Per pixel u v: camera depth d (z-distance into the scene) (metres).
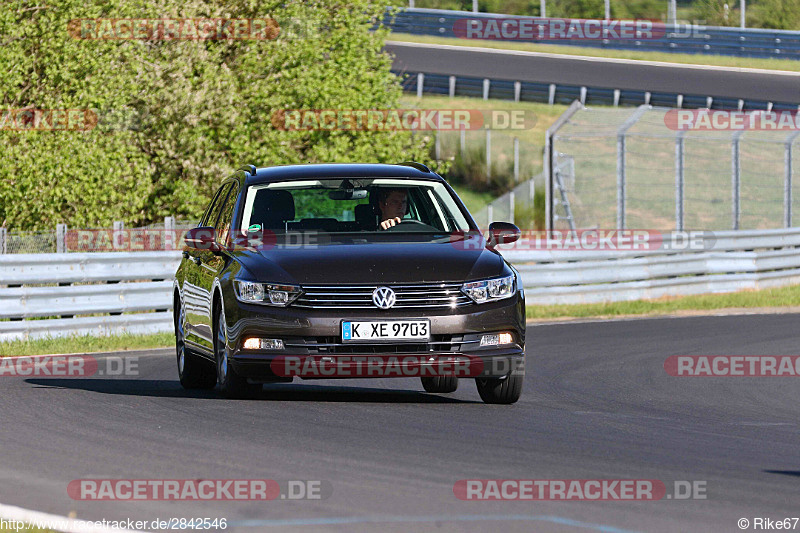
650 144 154.00
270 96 97.88
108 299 58.19
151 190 84.75
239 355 30.33
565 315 72.31
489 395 32.91
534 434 27.28
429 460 23.47
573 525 18.05
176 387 37.28
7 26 81.19
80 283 58.38
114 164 81.62
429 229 33.62
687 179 145.25
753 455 25.14
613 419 30.75
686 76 181.62
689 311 73.88
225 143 95.44
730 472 22.80
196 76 95.81
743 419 32.12
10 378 39.88
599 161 152.25
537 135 164.25
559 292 76.75
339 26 103.25
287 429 27.28
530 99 176.75
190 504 19.58
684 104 168.00
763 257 86.69
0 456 24.08
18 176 80.12
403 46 199.62
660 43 198.12
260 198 33.91
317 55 99.56
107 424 28.12
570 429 28.36
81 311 56.84
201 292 34.25
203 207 91.94
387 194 33.94
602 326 64.06
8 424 28.34
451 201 34.56
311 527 17.94
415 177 35.03
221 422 28.30
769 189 142.38
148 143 92.38
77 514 19.03
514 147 160.62
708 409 34.41
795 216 136.38
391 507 19.25
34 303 55.09
